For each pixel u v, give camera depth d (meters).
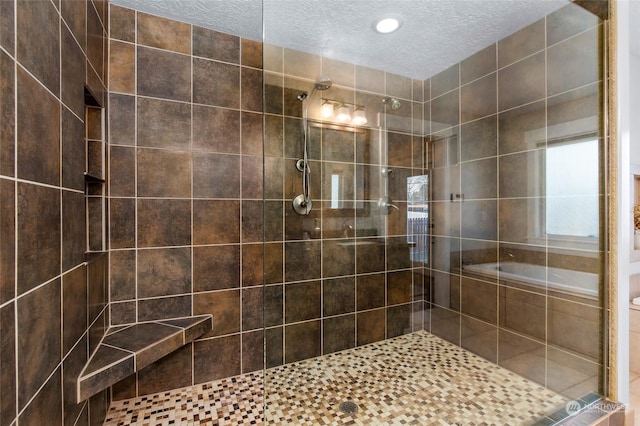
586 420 1.35
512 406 1.55
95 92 1.42
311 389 1.74
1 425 0.65
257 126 2.00
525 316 1.79
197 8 1.70
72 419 1.10
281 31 1.83
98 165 1.58
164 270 1.77
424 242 2.41
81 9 1.21
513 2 1.58
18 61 0.75
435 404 1.58
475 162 2.06
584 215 1.53
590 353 1.51
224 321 1.92
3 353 0.67
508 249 1.88
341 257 2.17
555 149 1.64
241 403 1.66
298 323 2.04
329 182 2.12
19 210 0.75
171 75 1.78
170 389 1.79
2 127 0.68
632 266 2.09
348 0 1.58
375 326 2.27
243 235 1.96
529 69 1.75
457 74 2.15
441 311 2.31
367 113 2.21
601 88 1.46
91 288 1.34
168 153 1.77
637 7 1.66
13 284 0.72
